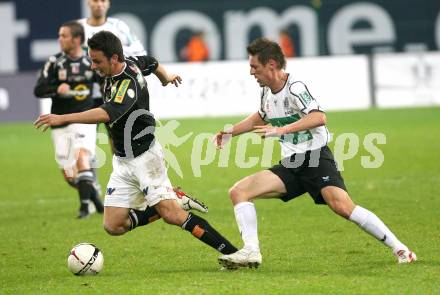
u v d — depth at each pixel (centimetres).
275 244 2697
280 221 3131
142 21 8175
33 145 6003
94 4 3625
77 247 2289
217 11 8162
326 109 7262
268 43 2250
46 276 2322
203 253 2578
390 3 8125
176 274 2248
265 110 2327
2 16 8319
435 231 2823
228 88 7038
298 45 8162
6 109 7375
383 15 8131
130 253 2634
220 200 3725
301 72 7231
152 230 3023
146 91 2267
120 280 2191
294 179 2292
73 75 3434
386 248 2542
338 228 2944
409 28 8138
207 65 7025
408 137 5488
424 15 8119
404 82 7281
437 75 7294
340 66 7244
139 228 3077
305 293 1977
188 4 8162
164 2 8162
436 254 2423
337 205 2242
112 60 2202
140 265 2438
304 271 2245
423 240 2669
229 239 2859
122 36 3641
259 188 2277
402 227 2925
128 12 8169
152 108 6981
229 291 2003
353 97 7262
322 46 8144
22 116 7375
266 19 8144
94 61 2209
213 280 2136
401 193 3656
